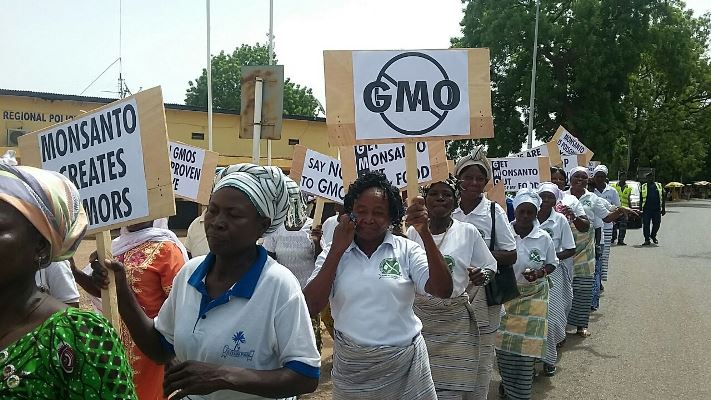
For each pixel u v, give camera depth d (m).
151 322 2.34
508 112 31.20
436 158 4.21
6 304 1.52
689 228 23.64
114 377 1.52
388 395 2.92
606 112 28.83
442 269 2.91
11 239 1.49
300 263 5.46
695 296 9.45
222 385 1.88
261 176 2.11
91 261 2.57
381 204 2.94
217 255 2.07
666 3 29.19
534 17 28.30
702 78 40.12
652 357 6.27
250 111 7.48
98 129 2.71
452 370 3.68
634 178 45.19
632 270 12.26
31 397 1.43
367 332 2.90
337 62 3.56
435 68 3.61
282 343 2.03
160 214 2.56
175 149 5.47
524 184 7.62
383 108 3.57
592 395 5.18
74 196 1.69
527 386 4.77
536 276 4.71
